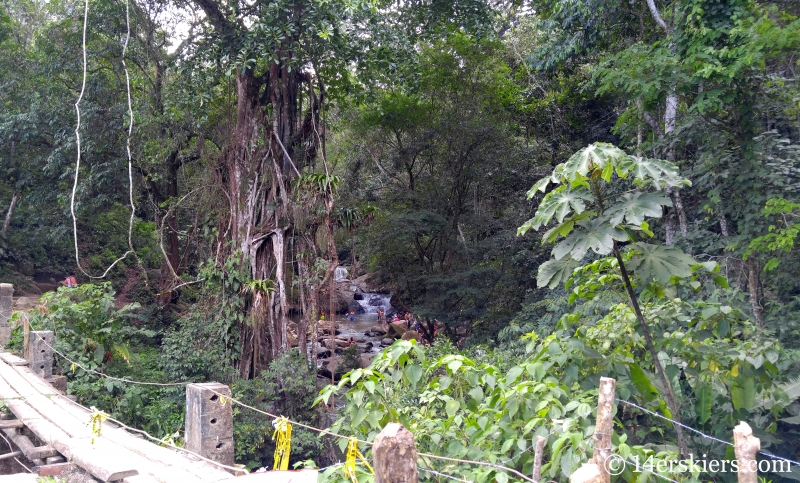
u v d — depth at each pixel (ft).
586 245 13.46
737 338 17.56
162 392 37.11
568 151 60.70
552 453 11.41
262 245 44.16
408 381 14.25
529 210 57.62
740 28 25.00
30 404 23.45
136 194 60.08
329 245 42.70
